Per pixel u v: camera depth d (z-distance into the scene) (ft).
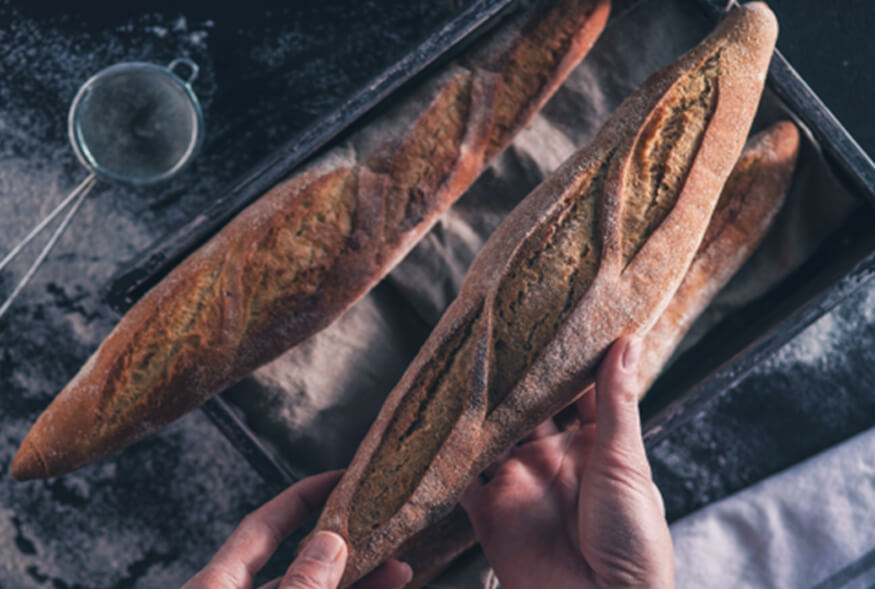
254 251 1.75
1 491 2.15
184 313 1.75
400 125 1.80
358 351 1.88
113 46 2.19
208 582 1.66
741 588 2.19
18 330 2.17
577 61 1.82
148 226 2.19
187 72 2.17
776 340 1.79
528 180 1.88
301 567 1.57
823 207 1.85
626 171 1.66
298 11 2.19
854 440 2.22
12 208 2.18
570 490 1.75
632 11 1.85
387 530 1.61
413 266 1.88
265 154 2.19
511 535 1.74
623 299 1.61
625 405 1.60
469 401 1.61
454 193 1.80
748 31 1.68
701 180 1.65
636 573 1.64
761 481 2.22
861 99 2.21
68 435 1.76
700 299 1.84
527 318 1.63
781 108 1.84
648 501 1.63
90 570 2.16
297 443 1.88
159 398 1.76
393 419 1.66
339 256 1.76
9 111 2.18
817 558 2.19
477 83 1.80
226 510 2.19
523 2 1.81
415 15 2.20
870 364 2.23
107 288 1.78
